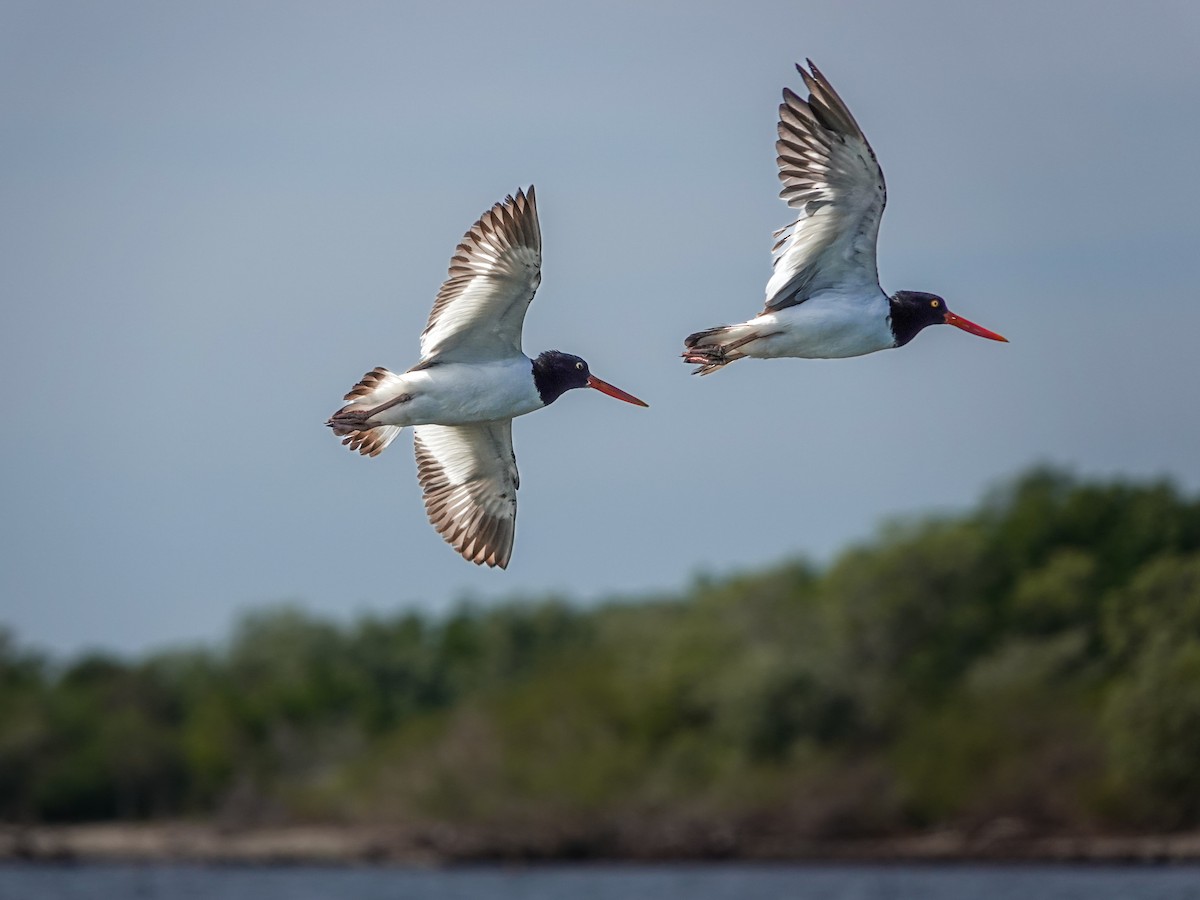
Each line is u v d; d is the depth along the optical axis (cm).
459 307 1961
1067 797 5369
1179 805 5194
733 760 6016
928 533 6462
